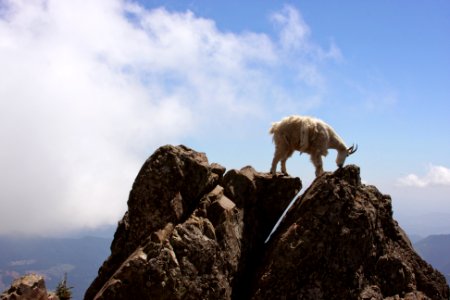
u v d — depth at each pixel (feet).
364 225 50.16
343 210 50.60
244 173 56.90
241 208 54.90
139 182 52.90
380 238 52.44
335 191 51.08
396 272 51.01
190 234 48.24
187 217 52.19
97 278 52.70
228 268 49.44
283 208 58.44
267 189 57.98
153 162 53.47
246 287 51.01
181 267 46.75
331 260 49.01
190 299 46.29
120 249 52.65
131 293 46.09
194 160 54.19
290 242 49.16
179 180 52.65
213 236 49.29
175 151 54.08
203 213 51.08
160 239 48.62
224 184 55.88
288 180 58.13
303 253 48.65
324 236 49.37
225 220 50.62
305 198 52.90
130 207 53.11
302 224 49.98
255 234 55.47
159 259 46.55
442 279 53.52
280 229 54.13
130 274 46.21
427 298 50.24
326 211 50.21
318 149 63.41
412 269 52.65
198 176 53.78
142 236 51.26
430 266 53.93
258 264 52.31
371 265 50.75
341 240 49.39
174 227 50.57
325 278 48.52
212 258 47.98
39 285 47.24
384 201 55.88
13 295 44.93
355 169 54.03
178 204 51.93
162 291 45.80
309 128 62.80
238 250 51.44
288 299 47.50
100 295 46.21
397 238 54.65
